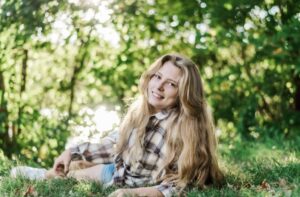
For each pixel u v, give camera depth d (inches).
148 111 166.6
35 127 291.3
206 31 320.2
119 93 334.0
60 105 328.8
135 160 164.9
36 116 293.9
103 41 328.2
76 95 333.4
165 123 163.5
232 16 315.0
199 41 314.0
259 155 242.8
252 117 324.5
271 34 321.1
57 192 155.9
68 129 290.0
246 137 320.5
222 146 293.4
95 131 283.6
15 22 291.0
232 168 195.9
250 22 323.0
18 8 289.3
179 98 162.6
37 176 176.9
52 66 328.8
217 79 326.0
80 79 331.3
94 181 168.4
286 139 309.7
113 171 172.2
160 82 162.1
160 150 162.7
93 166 176.6
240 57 329.4
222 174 169.5
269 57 316.2
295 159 206.2
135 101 173.9
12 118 293.1
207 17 319.6
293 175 179.0
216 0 314.8
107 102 329.7
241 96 329.7
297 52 308.7
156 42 332.8
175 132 161.3
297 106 335.3
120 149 169.0
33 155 285.7
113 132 182.4
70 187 161.9
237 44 320.5
